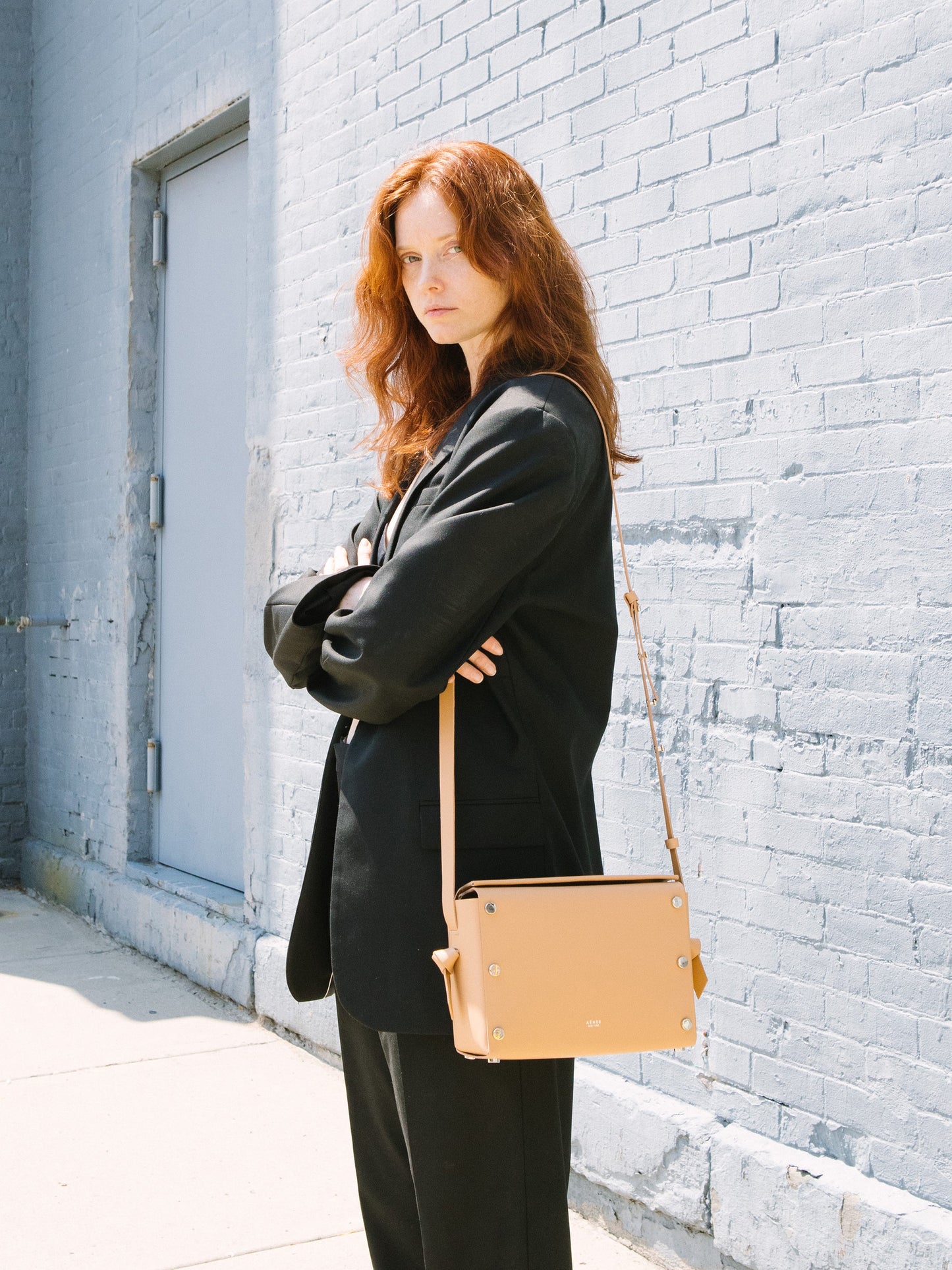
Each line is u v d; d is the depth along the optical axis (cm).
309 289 375
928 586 196
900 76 199
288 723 380
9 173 593
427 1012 138
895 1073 201
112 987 418
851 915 208
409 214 155
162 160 478
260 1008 380
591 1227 255
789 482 219
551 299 157
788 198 218
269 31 396
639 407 249
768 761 223
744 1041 228
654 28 245
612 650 154
